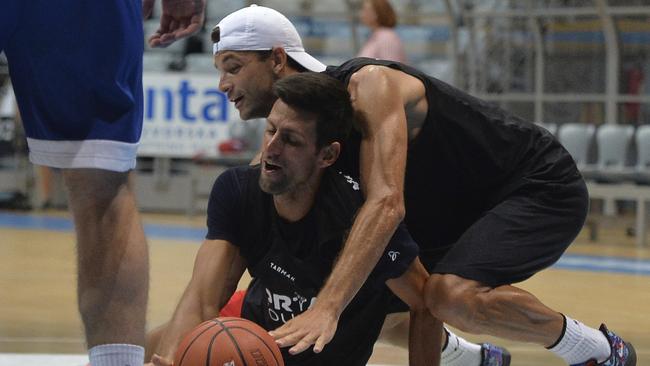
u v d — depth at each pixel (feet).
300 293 14.28
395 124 14.26
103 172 10.97
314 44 61.98
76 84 10.68
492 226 16.30
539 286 34.86
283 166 13.60
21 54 10.70
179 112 56.13
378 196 13.66
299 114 13.50
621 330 25.98
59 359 20.51
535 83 56.54
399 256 14.35
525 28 56.54
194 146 56.13
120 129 10.85
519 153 16.79
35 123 10.91
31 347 21.88
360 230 13.39
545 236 16.46
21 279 32.91
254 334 12.55
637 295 33.01
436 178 16.31
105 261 10.95
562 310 29.25
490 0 57.16
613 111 55.01
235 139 55.72
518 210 16.51
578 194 17.03
